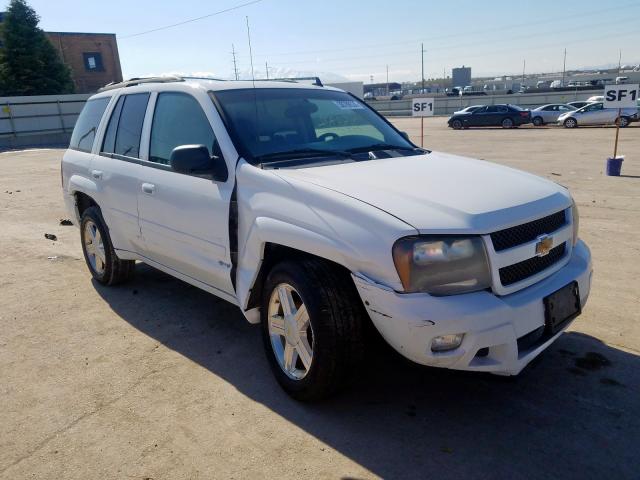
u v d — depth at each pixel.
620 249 6.02
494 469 2.63
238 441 2.90
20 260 6.40
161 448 2.87
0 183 13.85
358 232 2.73
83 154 5.29
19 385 3.54
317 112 4.13
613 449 2.75
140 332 4.29
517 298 2.78
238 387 3.45
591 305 4.48
